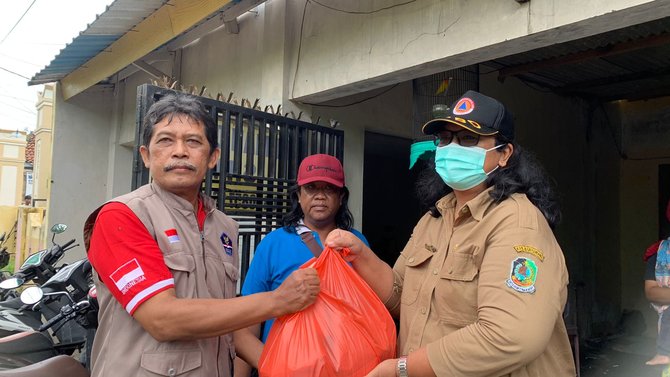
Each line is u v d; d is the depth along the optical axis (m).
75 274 3.40
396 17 2.87
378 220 7.06
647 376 4.57
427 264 1.47
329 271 1.50
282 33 3.59
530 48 2.44
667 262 2.63
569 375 1.34
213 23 4.55
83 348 3.27
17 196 20.00
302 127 3.36
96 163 6.44
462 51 2.51
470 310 1.30
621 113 6.22
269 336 1.47
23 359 2.65
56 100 6.16
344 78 3.16
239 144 2.96
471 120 1.40
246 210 3.00
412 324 1.41
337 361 1.33
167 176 1.40
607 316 6.00
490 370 1.16
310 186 2.18
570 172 5.80
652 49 4.25
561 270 1.26
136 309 1.25
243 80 4.20
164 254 1.34
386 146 5.23
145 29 4.12
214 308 1.27
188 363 1.31
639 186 6.04
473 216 1.37
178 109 1.44
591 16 2.05
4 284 3.42
